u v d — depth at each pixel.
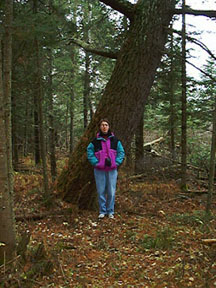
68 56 15.88
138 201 8.34
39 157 15.91
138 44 7.23
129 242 5.52
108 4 7.46
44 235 5.61
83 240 5.54
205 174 12.02
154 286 3.99
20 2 7.90
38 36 6.75
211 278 4.00
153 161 12.28
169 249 5.13
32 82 9.14
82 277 4.22
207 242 5.28
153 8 7.23
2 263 3.92
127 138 7.51
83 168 7.23
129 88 7.28
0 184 3.92
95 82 17.39
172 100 12.88
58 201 7.07
